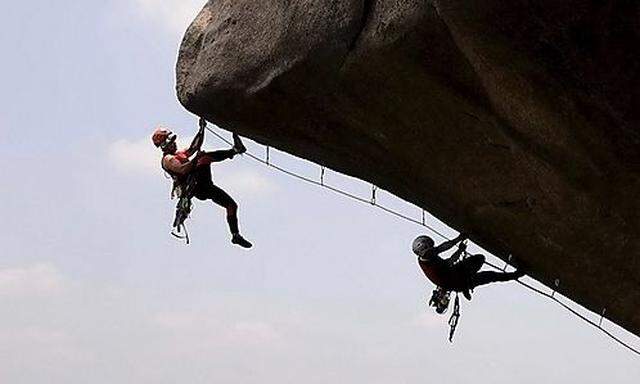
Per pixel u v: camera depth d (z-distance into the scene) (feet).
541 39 27.45
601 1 26.25
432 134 34.24
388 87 33.12
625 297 35.88
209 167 43.34
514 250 37.50
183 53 39.91
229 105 37.73
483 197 35.76
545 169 31.58
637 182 30.48
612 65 27.61
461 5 27.22
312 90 35.09
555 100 28.91
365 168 38.99
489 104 31.30
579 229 33.45
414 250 39.34
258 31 36.09
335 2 32.89
